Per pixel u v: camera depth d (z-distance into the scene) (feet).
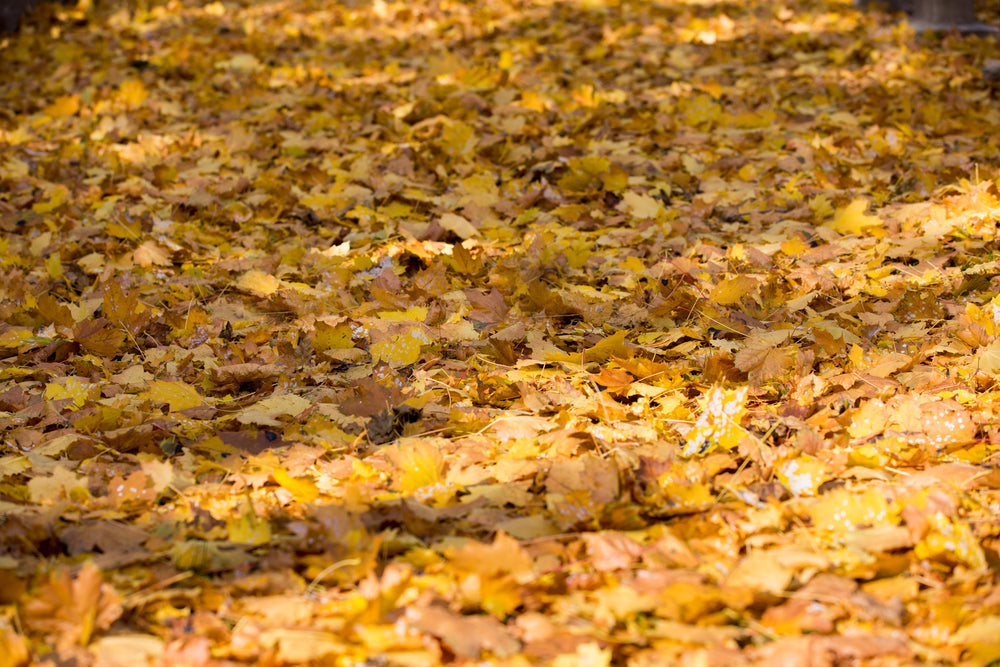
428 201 18.80
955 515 8.17
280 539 8.50
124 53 33.06
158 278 16.16
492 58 31.30
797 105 25.07
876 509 8.24
